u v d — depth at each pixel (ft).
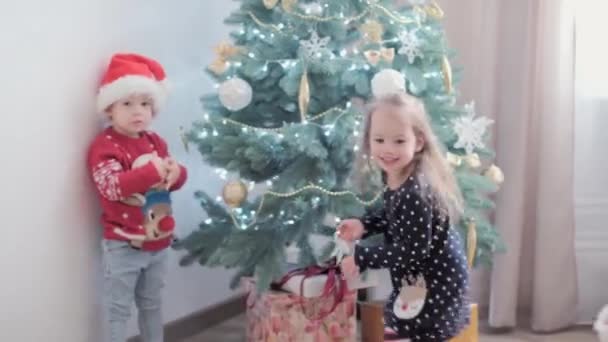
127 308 7.27
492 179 7.91
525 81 8.80
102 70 7.35
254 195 9.23
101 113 7.27
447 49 7.70
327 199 7.19
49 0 6.74
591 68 9.01
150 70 7.38
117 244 7.14
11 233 6.56
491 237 7.86
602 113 9.09
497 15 8.83
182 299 8.79
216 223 7.95
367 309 8.34
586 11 8.91
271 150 7.34
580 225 9.23
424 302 6.28
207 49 8.94
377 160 6.29
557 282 8.95
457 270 6.29
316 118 7.18
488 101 8.92
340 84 7.36
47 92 6.79
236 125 7.39
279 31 7.35
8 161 6.49
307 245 7.81
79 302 7.27
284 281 7.57
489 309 9.12
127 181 6.84
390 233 6.53
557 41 8.66
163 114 8.25
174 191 8.24
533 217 9.32
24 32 6.54
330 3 7.27
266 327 7.64
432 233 6.19
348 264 6.31
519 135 8.84
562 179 8.85
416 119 6.18
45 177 6.83
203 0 8.80
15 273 6.63
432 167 6.25
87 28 7.15
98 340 7.52
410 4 7.88
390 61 7.16
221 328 9.16
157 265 7.53
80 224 7.22
